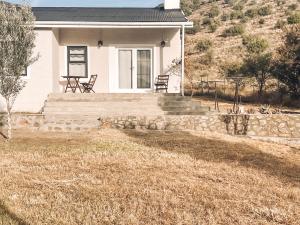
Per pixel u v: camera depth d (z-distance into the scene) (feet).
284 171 30.96
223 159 34.24
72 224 18.70
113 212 20.38
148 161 32.35
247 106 70.49
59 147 37.60
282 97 83.10
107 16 62.08
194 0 259.19
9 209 20.20
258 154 36.88
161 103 54.19
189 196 23.32
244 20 195.11
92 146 38.06
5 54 40.14
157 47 62.03
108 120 49.80
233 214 20.61
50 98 54.60
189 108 53.62
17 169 28.96
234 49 159.53
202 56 153.58
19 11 41.24
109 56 62.23
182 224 19.10
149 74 62.59
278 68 84.84
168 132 47.32
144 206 21.39
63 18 58.54
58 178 26.71
